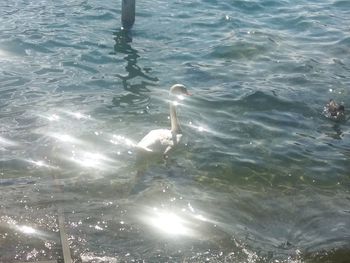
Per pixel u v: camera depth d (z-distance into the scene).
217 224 9.73
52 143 12.02
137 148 11.59
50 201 10.05
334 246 9.30
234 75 16.05
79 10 21.30
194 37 19.00
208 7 22.30
